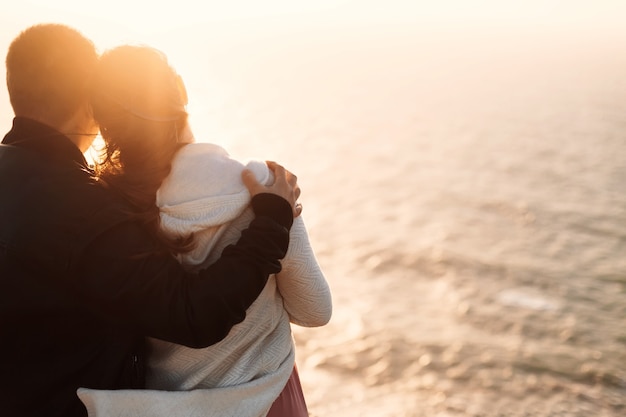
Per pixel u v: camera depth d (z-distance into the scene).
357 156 127.06
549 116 177.38
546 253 71.94
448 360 49.94
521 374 47.75
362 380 47.91
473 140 143.00
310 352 51.72
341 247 74.94
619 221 83.94
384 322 56.62
